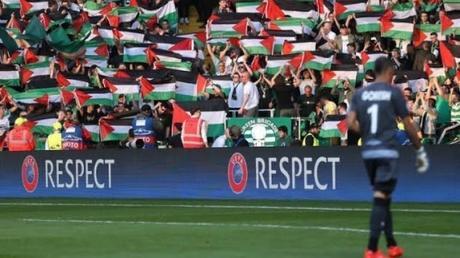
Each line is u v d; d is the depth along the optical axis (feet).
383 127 106.01
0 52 312.29
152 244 127.03
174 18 313.32
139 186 231.09
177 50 290.97
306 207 188.03
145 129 242.78
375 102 106.32
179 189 225.35
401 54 264.72
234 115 246.47
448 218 159.22
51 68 293.23
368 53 254.88
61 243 130.31
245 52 270.26
